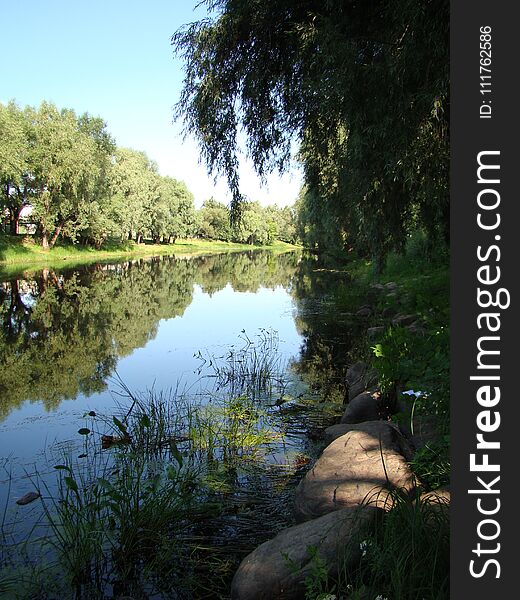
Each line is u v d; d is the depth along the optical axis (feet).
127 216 159.63
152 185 193.26
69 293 64.95
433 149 17.84
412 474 11.34
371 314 45.70
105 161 135.95
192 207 236.22
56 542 11.43
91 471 15.07
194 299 62.18
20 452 16.65
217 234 294.25
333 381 25.52
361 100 18.21
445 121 17.13
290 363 29.32
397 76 16.30
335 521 9.30
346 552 8.45
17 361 30.25
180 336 38.06
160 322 44.73
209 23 22.44
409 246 65.36
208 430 17.87
